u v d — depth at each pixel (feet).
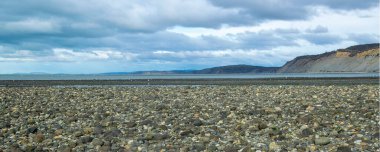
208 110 82.53
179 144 48.32
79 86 220.84
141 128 60.85
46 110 85.05
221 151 44.29
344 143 46.44
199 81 290.97
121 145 48.21
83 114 78.02
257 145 46.47
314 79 319.68
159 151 44.52
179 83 258.57
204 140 50.06
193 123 63.46
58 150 45.42
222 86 197.16
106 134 54.85
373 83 226.58
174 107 89.86
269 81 275.59
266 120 66.95
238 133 54.08
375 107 82.99
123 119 71.31
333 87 171.22
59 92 149.69
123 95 130.62
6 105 98.58
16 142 50.88
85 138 50.31
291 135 52.54
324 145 46.03
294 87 174.60
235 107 84.07
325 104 90.79
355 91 138.62
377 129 55.67
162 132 57.00
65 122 67.92
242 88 167.84
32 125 65.26
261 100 105.50
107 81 309.42
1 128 62.39
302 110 80.94
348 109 79.92
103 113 79.20
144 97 119.75
